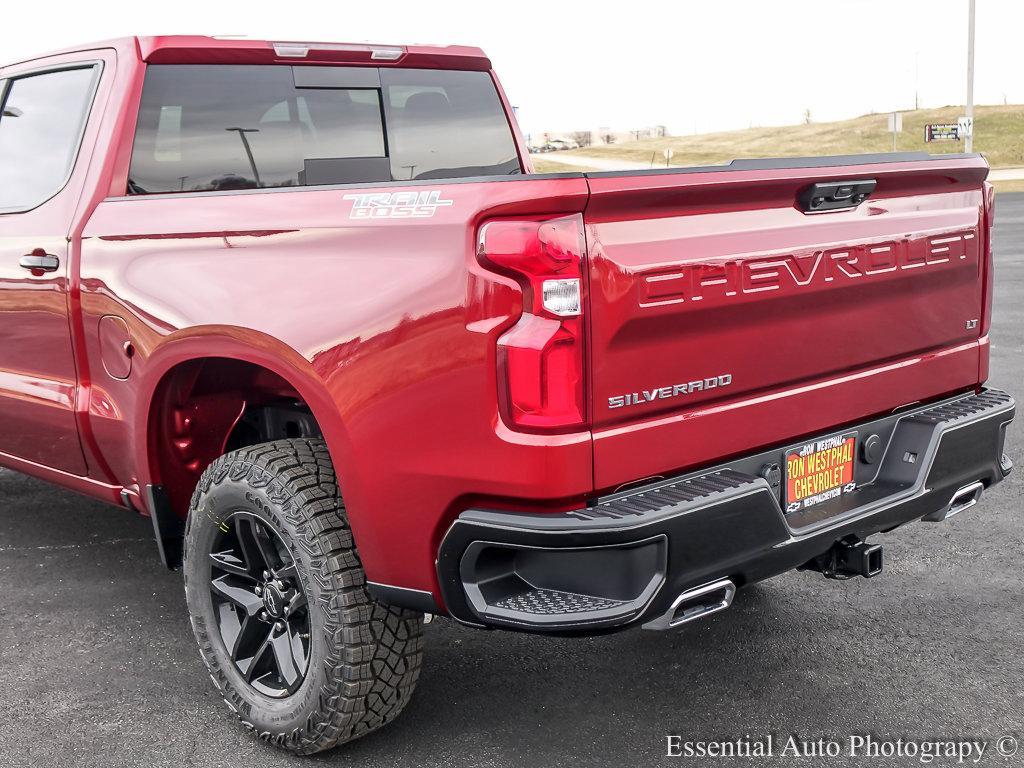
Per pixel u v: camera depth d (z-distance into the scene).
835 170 2.65
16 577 4.23
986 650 3.41
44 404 3.67
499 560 2.42
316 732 2.78
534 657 3.44
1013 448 5.67
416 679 2.82
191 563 3.05
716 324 2.49
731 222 2.50
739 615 3.73
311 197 2.70
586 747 2.88
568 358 2.25
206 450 3.37
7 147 3.97
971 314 3.28
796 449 2.79
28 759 2.88
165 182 3.58
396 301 2.42
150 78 3.53
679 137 82.38
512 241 2.23
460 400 2.33
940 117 94.81
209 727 3.05
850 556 2.88
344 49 3.96
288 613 2.85
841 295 2.78
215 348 2.86
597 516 2.28
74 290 3.43
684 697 3.15
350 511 2.59
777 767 2.77
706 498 2.38
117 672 3.40
